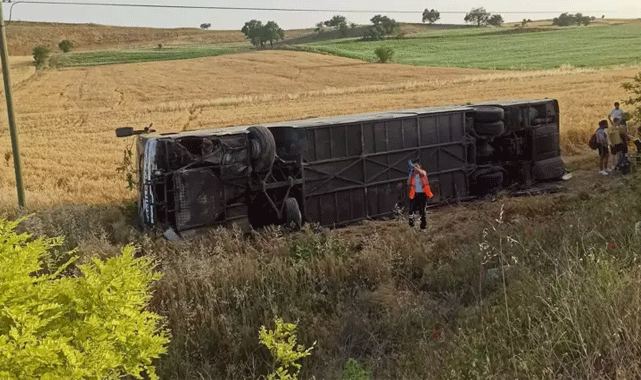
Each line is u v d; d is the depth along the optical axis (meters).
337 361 7.29
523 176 17.89
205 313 8.66
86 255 11.05
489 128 16.88
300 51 134.00
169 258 11.41
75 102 65.88
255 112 46.75
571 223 10.30
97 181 21.72
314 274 10.12
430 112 16.06
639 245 7.95
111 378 3.62
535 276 7.97
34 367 3.09
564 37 130.75
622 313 5.62
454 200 16.39
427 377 5.97
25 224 13.75
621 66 71.06
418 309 8.26
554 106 18.91
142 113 52.28
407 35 183.25
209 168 13.11
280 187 14.05
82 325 3.56
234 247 11.95
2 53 17.03
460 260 10.00
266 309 8.95
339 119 15.51
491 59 99.62
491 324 6.73
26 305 3.34
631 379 4.62
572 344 5.50
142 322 3.76
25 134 41.53
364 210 14.95
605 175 19.22
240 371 7.38
